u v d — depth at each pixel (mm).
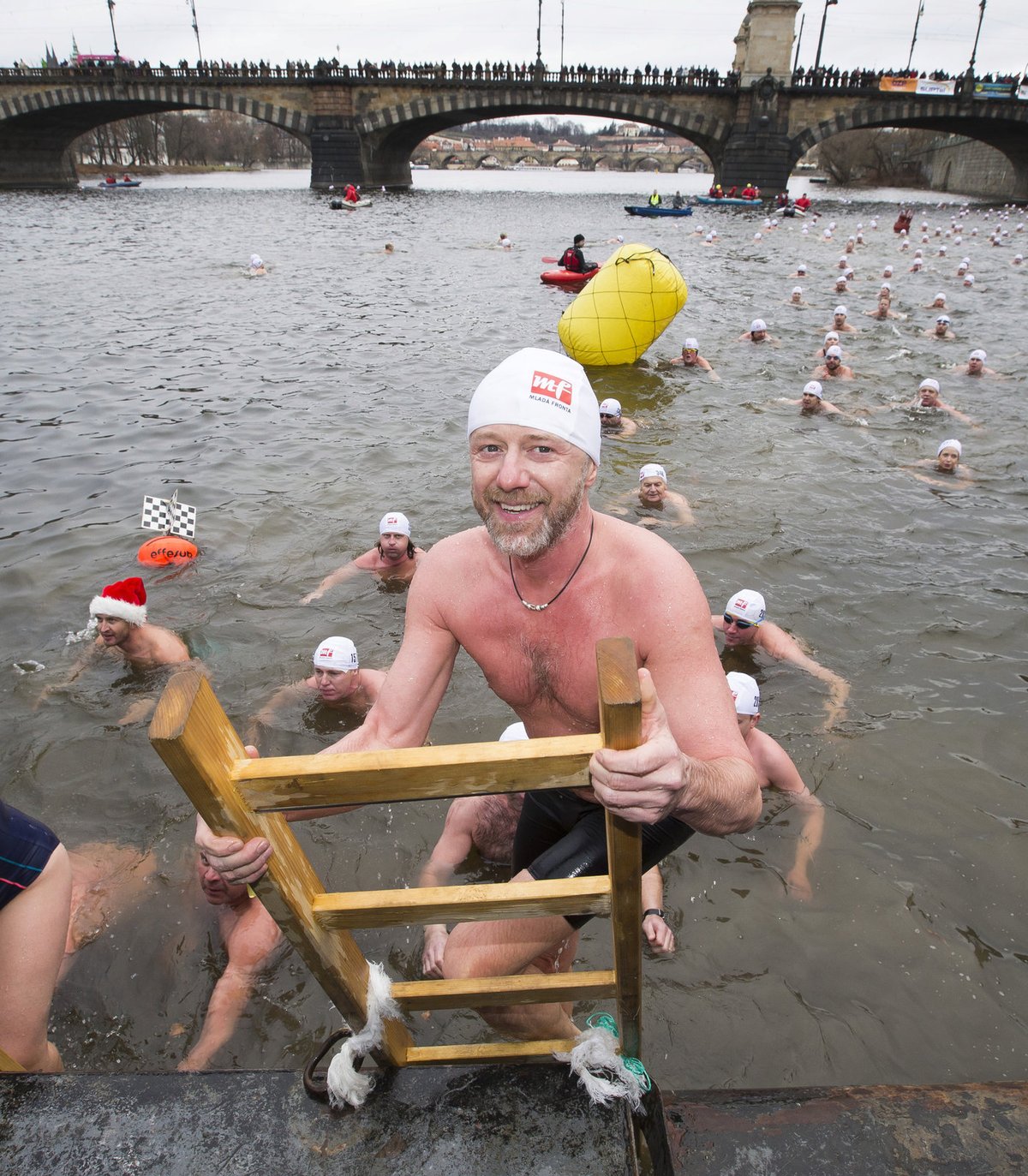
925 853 4125
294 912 1395
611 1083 1484
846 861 4082
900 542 7367
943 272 25953
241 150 130125
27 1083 1529
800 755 4801
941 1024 3295
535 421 1920
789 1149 1525
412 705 2287
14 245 29844
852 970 3529
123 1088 1517
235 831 1299
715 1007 3371
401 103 61031
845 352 14602
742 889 3939
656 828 2324
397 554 6730
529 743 1281
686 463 9242
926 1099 1612
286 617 6230
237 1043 3268
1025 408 11383
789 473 8961
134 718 5105
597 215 48781
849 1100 1616
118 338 15398
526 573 2135
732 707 2033
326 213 46719
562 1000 1652
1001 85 54281
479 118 65250
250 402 11508
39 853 2021
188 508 6965
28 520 7730
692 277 24297
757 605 5758
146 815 4375
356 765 1277
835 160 94500
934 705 5230
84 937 3674
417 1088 1526
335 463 9188
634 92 57688
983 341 15570
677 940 3682
